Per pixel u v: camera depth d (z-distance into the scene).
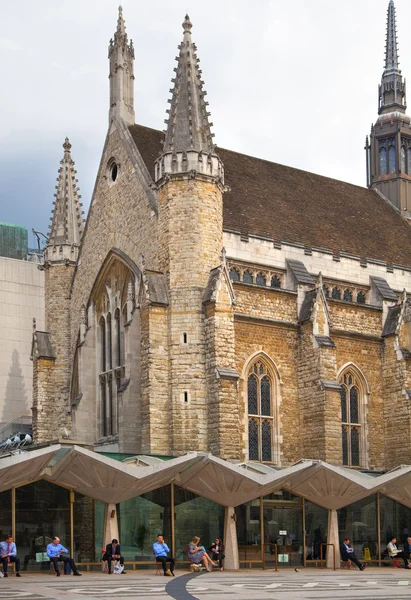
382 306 61.28
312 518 47.94
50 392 64.31
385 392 59.81
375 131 82.25
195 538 43.19
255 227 60.12
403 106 83.62
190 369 51.97
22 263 90.25
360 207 73.56
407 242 72.00
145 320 52.97
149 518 44.41
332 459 54.03
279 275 58.75
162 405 52.06
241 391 53.97
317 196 70.31
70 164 70.12
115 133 62.81
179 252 53.56
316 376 55.25
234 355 52.16
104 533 41.97
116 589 31.50
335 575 40.81
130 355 53.91
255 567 45.22
